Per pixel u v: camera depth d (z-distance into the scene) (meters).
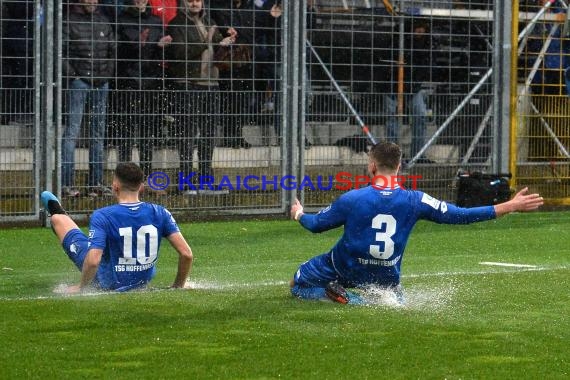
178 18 35.25
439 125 39.31
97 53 34.34
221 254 29.28
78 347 15.83
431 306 19.28
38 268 26.44
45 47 33.62
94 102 34.34
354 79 38.69
